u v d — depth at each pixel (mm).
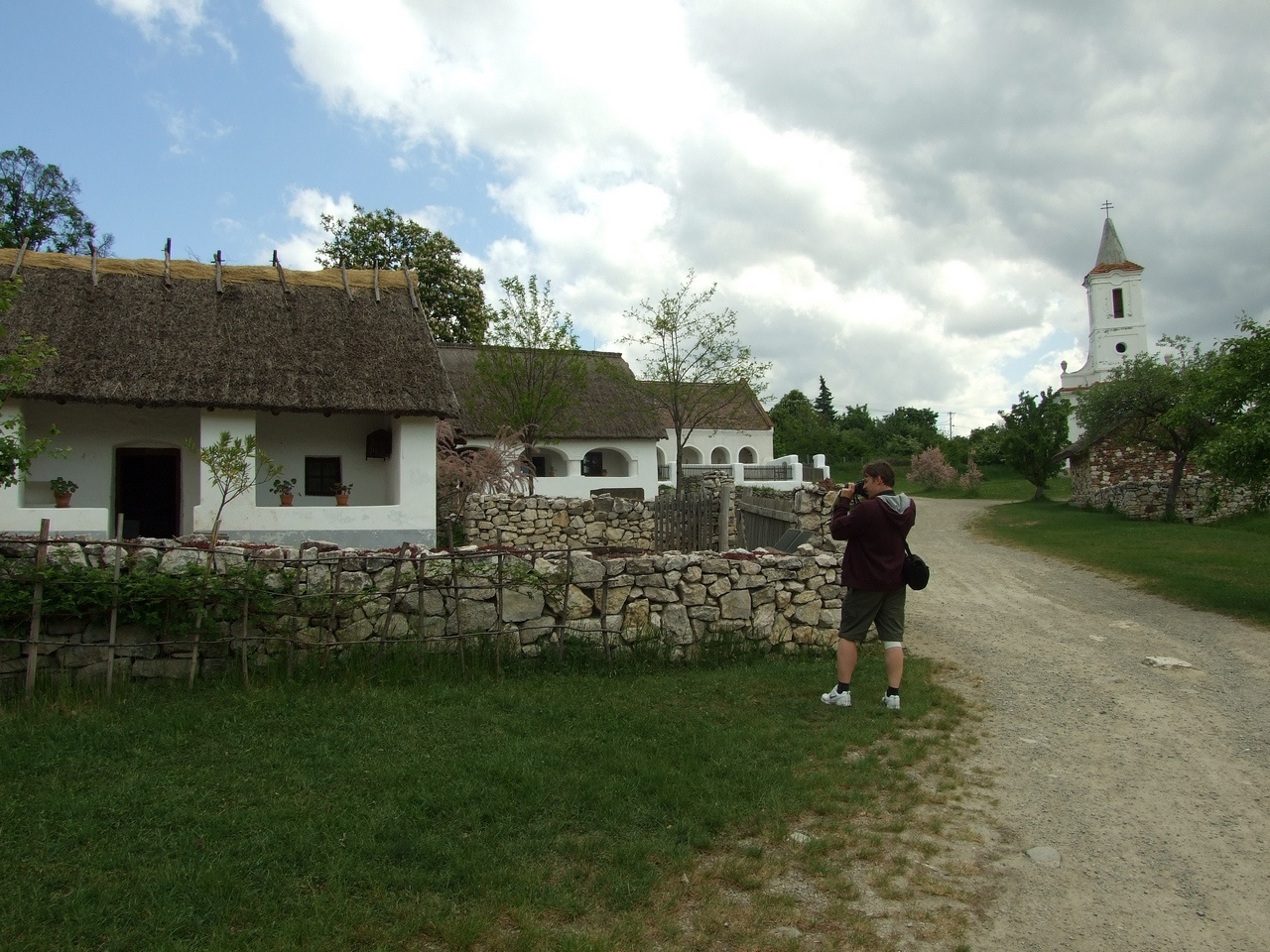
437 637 7223
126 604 6426
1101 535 21047
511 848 3998
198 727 5602
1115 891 3893
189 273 15250
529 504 16891
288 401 13781
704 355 27812
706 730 5777
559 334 25031
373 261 33281
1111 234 56719
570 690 6719
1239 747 5785
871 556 6320
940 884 3916
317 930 3291
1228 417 12352
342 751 5230
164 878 3633
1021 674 7832
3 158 30562
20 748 5152
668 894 3707
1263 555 15656
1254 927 3604
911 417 81000
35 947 3143
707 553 8305
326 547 7418
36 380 12359
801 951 3334
